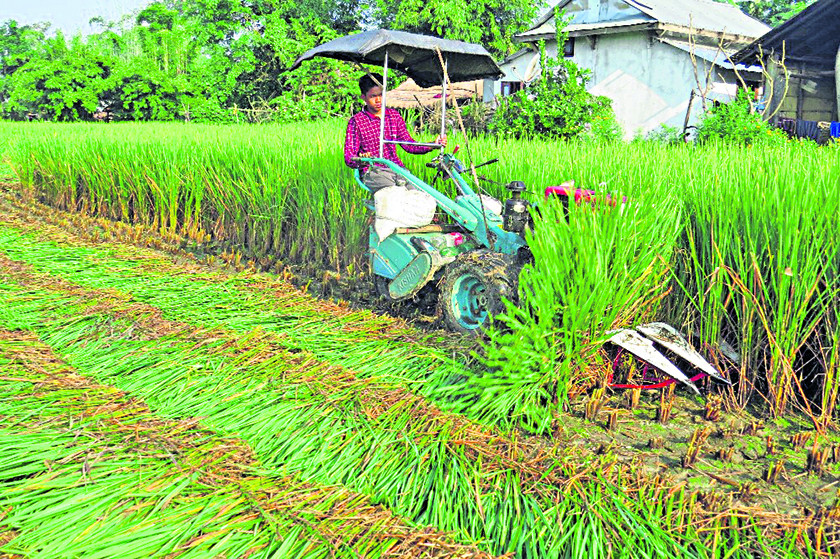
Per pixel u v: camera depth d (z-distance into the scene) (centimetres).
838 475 383
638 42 2373
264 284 695
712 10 2964
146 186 1021
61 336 534
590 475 355
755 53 2048
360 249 752
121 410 400
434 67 668
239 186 899
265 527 307
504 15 4038
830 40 1969
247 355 484
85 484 324
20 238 880
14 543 290
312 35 4300
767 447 410
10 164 1398
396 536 305
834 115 2108
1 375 438
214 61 4200
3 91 5138
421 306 636
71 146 1259
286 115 2855
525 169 734
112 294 626
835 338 430
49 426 372
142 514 311
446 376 463
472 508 336
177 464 344
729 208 505
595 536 312
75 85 4069
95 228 1033
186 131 1578
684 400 478
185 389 445
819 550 311
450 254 566
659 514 328
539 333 416
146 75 4075
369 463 370
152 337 518
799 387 446
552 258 427
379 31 594
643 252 472
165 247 896
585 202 462
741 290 468
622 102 2452
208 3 4484
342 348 518
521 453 378
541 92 1661
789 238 445
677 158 822
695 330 523
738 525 329
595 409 442
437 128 1457
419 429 396
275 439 395
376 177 635
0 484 323
